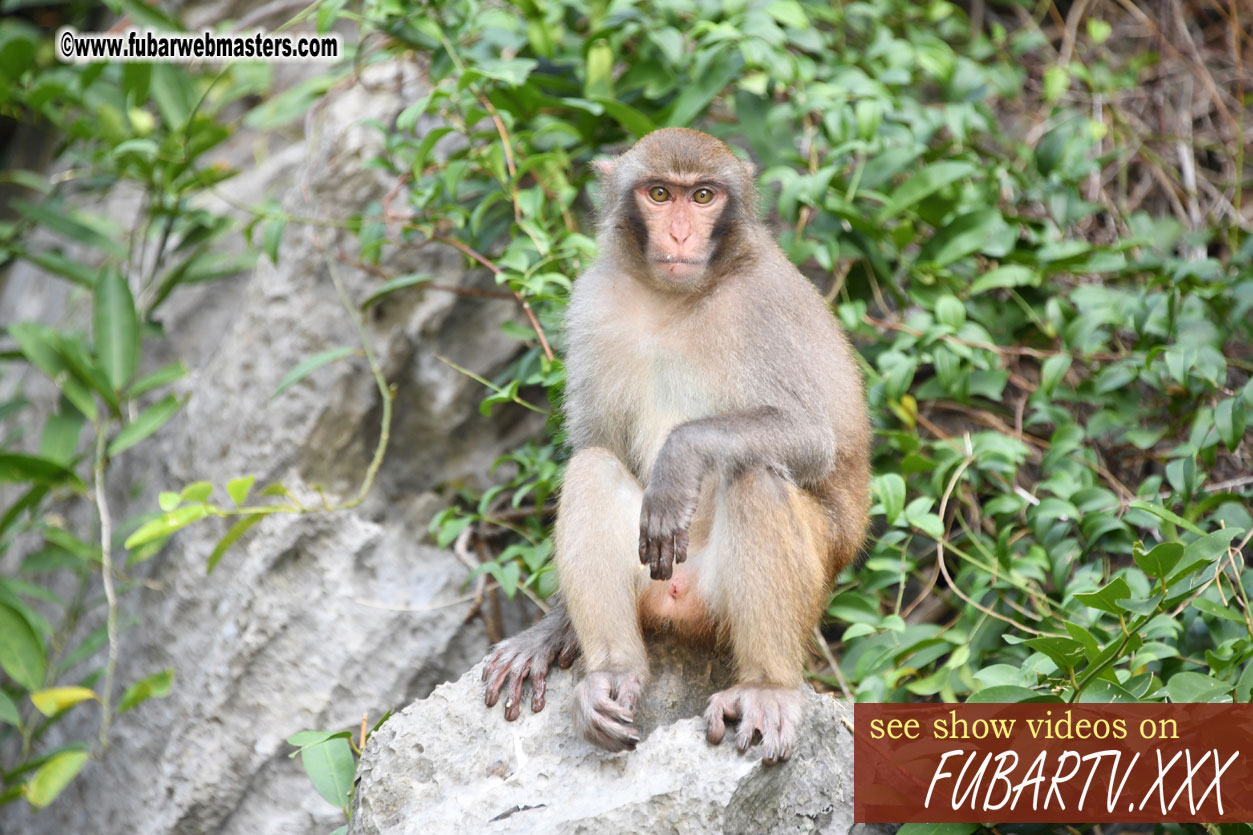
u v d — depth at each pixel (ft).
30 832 32.78
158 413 31.45
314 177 32.22
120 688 31.60
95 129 35.60
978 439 26.91
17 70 35.35
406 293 31.07
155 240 38.06
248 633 29.55
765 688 19.70
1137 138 34.88
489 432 31.40
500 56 31.07
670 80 30.45
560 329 27.48
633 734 19.06
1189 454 26.05
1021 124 36.11
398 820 19.92
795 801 19.71
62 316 40.19
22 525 34.71
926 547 29.04
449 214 29.76
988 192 30.53
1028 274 28.86
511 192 28.27
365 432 31.14
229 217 35.60
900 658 24.76
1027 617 25.31
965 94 32.78
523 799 19.06
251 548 30.12
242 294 37.37
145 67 33.71
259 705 29.27
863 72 32.19
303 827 28.58
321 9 29.45
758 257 22.52
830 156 29.19
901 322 30.04
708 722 19.22
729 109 33.22
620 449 22.91
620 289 22.84
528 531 29.73
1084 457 27.66
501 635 30.04
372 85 32.89
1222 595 21.93
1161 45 36.86
